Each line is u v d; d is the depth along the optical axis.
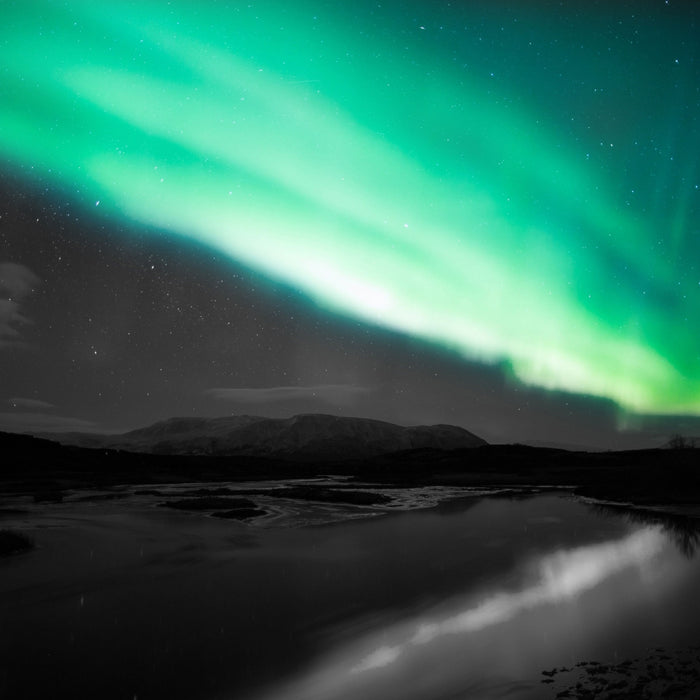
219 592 14.47
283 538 24.31
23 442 76.00
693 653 8.82
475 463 94.94
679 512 33.94
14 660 9.55
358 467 103.69
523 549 20.81
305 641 10.38
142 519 30.73
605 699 7.00
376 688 8.02
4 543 21.08
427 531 26.44
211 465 90.38
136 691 8.20
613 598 12.98
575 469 83.12
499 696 7.41
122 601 13.58
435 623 11.30
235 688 8.24
